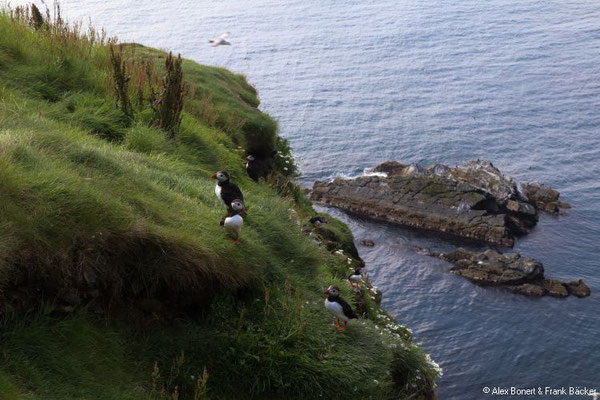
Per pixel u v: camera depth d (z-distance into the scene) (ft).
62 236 25.03
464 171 199.11
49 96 46.98
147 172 35.58
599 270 162.50
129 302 27.14
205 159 47.70
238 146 57.72
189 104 57.67
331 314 32.65
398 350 34.22
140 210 29.04
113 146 41.39
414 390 33.68
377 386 29.86
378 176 203.62
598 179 214.28
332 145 252.83
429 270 161.89
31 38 52.31
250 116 64.44
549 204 192.24
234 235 30.63
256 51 396.16
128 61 56.70
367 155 242.37
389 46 402.93
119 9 473.67
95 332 25.21
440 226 182.91
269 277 31.94
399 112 287.69
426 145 250.78
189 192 35.42
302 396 27.91
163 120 46.98
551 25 430.61
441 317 143.43
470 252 165.07
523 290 150.30
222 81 75.56
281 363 28.09
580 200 199.72
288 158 70.59
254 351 28.12
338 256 51.34
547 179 216.54
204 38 418.51
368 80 336.08
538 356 130.31
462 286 153.69
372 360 31.22
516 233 180.45
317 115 286.87
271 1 526.57
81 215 26.08
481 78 333.01
